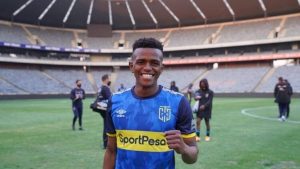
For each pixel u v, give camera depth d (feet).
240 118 62.75
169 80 201.77
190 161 8.96
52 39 216.95
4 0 185.16
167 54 223.71
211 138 39.09
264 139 38.01
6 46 191.72
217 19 215.51
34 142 36.99
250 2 190.39
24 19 212.02
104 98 30.71
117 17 223.51
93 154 30.30
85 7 209.97
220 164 25.86
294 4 184.85
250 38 193.98
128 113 8.79
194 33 220.43
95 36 230.07
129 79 214.90
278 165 25.40
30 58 198.80
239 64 196.13
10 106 105.40
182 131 8.90
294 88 157.07
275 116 66.28
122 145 8.84
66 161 27.43
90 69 223.92
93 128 49.88
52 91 183.52
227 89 175.32
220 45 201.57
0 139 39.19
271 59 182.80
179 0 201.77
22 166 25.63
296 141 36.32
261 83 169.89
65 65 215.10
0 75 175.32
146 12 217.15
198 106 37.50
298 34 178.40
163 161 8.59
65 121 60.39
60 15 213.87
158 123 8.60
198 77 196.75
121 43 228.22
